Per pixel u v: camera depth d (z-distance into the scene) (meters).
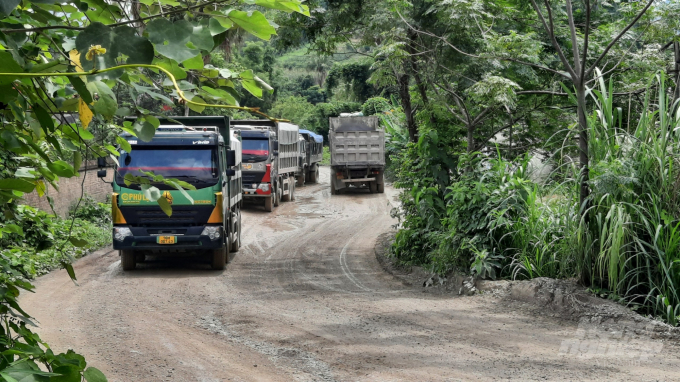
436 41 12.96
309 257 16.03
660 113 9.26
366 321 9.43
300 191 36.66
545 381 6.55
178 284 12.54
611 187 9.08
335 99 69.75
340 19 13.84
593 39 14.18
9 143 2.00
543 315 9.55
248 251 17.02
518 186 11.84
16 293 2.34
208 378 6.84
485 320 9.38
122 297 11.24
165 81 1.76
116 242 13.54
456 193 11.98
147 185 2.01
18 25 1.78
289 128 31.25
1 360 1.64
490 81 10.71
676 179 9.12
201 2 1.64
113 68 1.42
